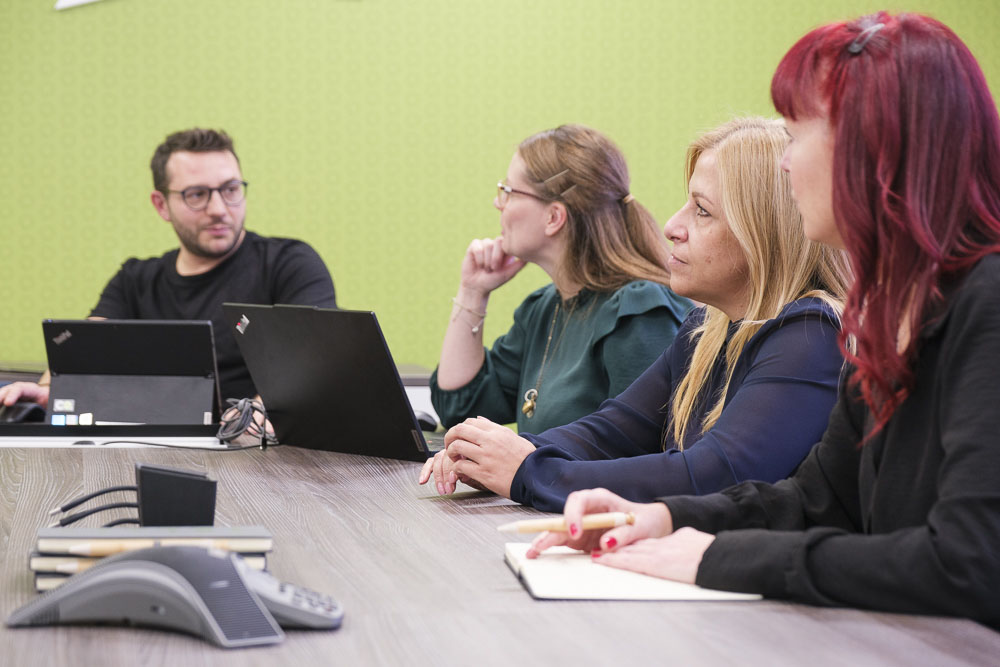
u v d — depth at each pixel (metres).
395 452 1.94
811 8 4.63
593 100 4.59
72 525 1.30
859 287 1.02
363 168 4.53
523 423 2.37
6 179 4.47
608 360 2.16
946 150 0.98
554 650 0.81
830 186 1.06
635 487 1.43
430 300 4.58
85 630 0.85
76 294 4.53
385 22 4.50
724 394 1.58
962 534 0.88
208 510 1.09
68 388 2.24
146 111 4.48
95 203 4.51
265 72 4.48
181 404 2.24
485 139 4.56
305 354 1.96
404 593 0.99
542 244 2.38
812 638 0.85
